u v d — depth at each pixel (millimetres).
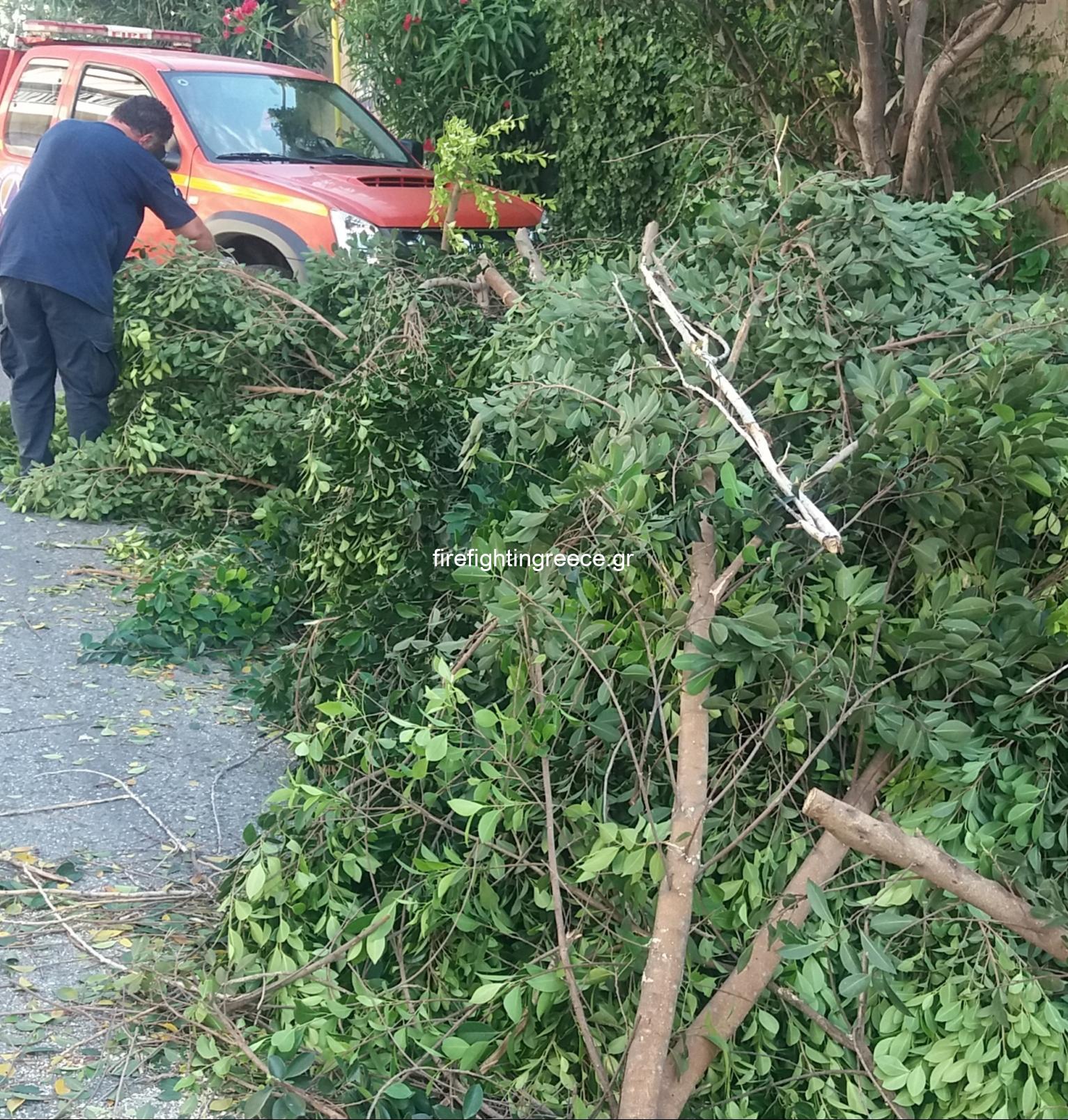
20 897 3270
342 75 13062
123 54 8195
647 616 2930
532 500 3359
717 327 3566
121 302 6066
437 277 5793
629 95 7641
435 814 3076
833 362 3309
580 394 3229
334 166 7703
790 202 3748
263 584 5070
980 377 2938
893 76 5184
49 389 6570
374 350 4703
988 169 5242
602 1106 2447
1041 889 2582
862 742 2855
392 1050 2627
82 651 4770
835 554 2779
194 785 3869
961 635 2707
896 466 2959
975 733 2898
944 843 2730
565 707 2873
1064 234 4797
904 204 3791
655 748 2939
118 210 6270
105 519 6270
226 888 3127
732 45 5277
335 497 4383
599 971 2520
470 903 2762
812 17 4871
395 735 3266
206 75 8039
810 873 2643
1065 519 2979
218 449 5793
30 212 6145
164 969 2877
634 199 7895
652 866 2508
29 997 2887
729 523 3041
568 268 5676
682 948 2447
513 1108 2551
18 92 8844
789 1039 2537
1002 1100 2453
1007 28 5168
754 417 3299
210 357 5797
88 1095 2584
